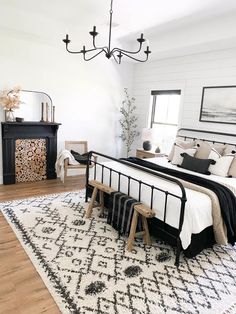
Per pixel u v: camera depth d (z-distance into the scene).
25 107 4.56
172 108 5.23
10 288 2.02
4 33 4.14
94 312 1.83
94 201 3.36
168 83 5.11
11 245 2.62
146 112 5.70
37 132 4.70
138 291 2.06
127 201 2.76
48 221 3.16
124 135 6.06
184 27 4.03
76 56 4.98
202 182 2.94
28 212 3.39
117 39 4.82
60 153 4.85
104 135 5.75
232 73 4.05
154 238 2.92
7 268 2.26
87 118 5.41
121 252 2.59
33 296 1.95
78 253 2.52
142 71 5.70
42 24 4.05
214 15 3.52
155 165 3.76
